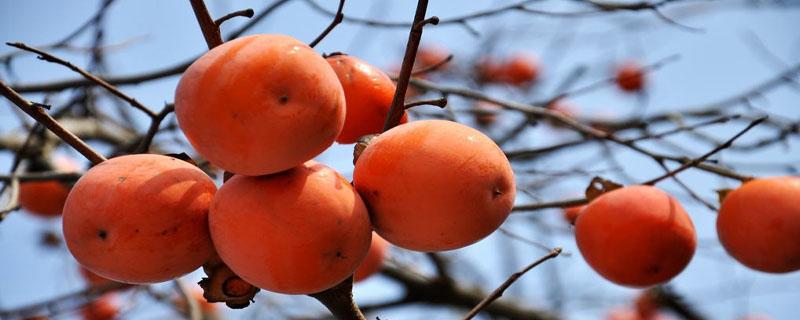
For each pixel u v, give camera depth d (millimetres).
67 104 1446
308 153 993
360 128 1089
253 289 1033
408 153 1003
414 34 1035
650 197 1139
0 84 1019
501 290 1050
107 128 1798
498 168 1011
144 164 1012
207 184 1019
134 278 1014
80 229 1001
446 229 1004
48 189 1614
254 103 976
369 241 1009
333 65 1092
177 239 1004
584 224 1152
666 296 2039
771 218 1143
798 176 1162
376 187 1007
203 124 980
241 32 1243
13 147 1660
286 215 986
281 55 984
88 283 1927
